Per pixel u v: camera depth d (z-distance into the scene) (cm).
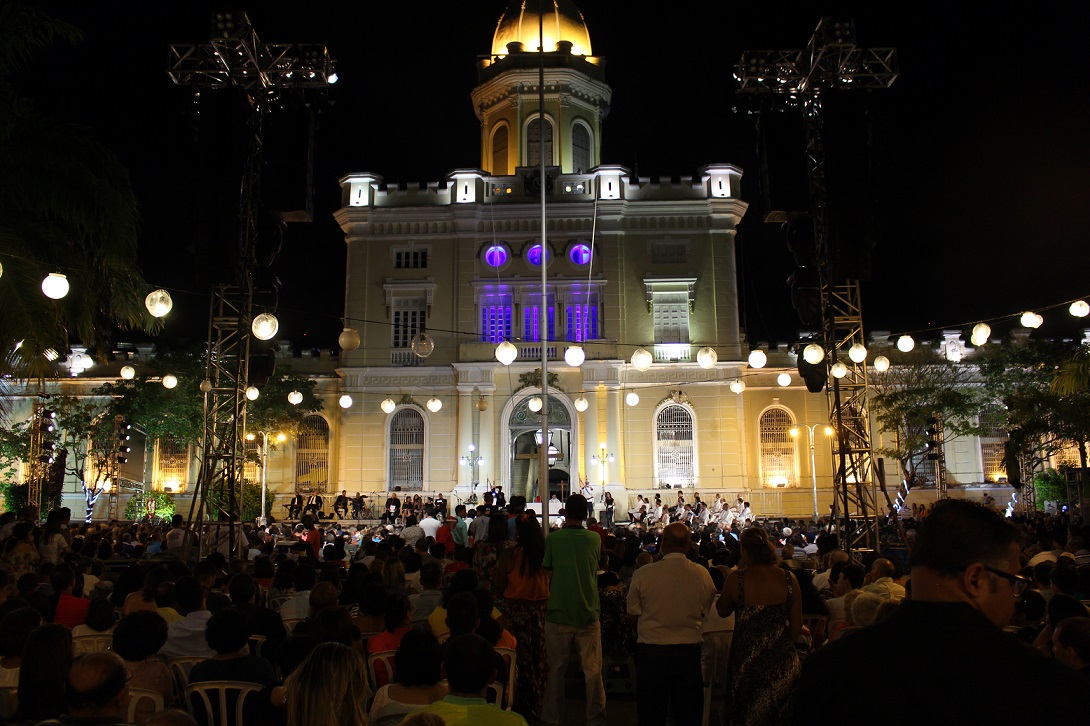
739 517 4178
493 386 4625
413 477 4641
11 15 1572
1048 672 321
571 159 5119
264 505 4050
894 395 4312
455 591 1022
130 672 765
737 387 3853
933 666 328
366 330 4747
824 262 2306
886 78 2272
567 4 5428
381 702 648
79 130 1639
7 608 890
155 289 1872
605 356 4622
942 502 374
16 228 1582
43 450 3825
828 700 337
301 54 2261
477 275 4753
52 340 1559
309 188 2309
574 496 1115
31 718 609
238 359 2228
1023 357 4369
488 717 584
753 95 2394
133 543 2792
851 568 1219
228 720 752
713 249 4766
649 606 952
